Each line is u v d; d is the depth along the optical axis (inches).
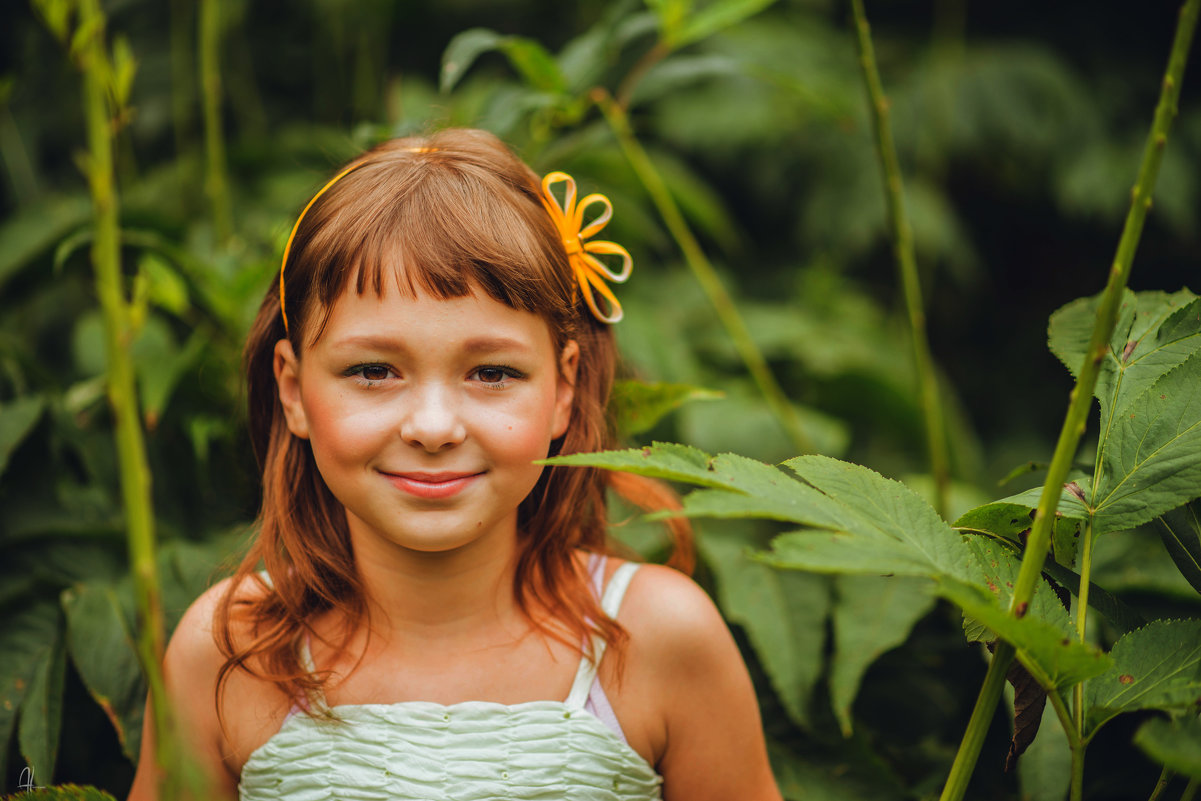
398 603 33.2
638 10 72.7
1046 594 25.3
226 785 35.0
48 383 52.2
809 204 92.0
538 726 32.4
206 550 45.9
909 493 24.3
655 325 62.8
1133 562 43.5
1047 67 94.0
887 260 105.3
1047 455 92.0
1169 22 100.0
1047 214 104.0
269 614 34.7
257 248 62.5
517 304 30.1
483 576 33.1
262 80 89.7
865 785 41.4
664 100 92.8
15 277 57.7
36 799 28.6
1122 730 41.0
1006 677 25.3
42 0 20.4
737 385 66.9
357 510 30.4
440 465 29.3
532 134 55.0
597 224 35.4
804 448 51.5
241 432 41.8
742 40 87.6
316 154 75.2
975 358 105.4
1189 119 95.3
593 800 32.4
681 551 41.3
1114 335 28.4
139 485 21.3
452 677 33.3
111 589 43.3
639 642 33.8
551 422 31.9
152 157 87.0
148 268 48.0
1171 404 26.1
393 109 57.6
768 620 42.4
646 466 21.6
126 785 45.8
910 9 103.3
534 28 90.2
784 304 91.1
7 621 42.8
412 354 29.1
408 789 31.9
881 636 40.3
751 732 35.2
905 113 92.0
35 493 48.3
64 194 73.5
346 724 32.7
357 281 29.3
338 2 79.6
